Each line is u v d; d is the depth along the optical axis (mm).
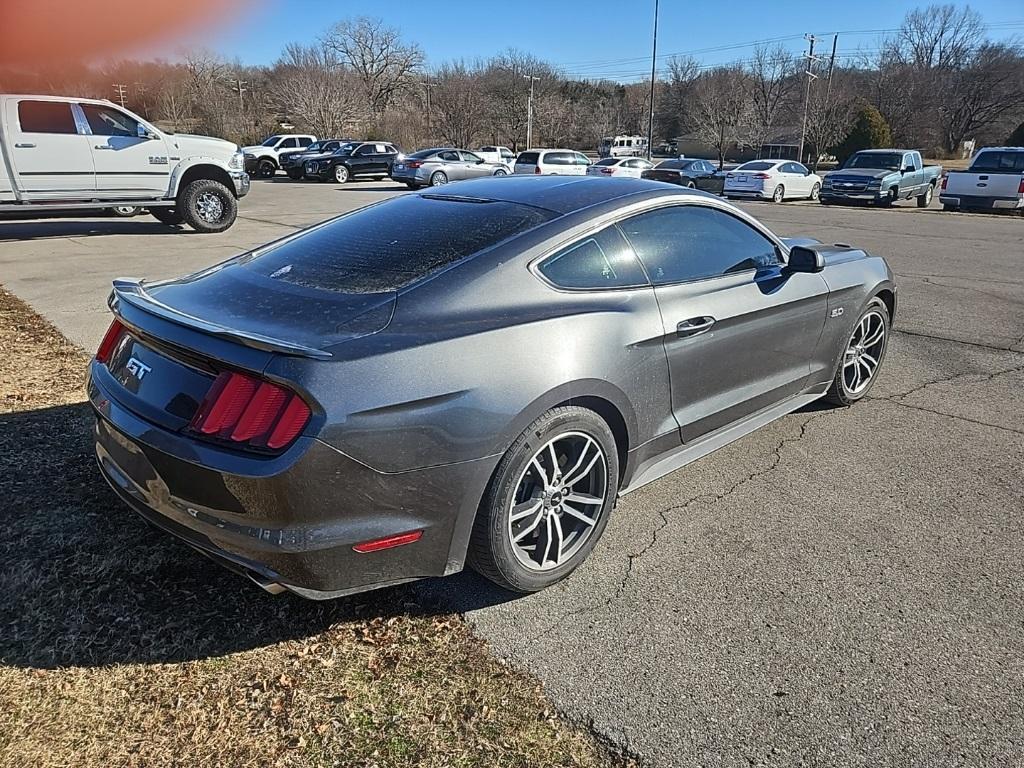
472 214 2914
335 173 28891
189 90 53344
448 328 2322
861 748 1978
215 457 2072
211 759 1888
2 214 13922
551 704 2113
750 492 3441
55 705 2037
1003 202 18000
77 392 4305
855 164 22875
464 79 70750
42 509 3002
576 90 82750
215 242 11344
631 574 2768
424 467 2199
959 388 4934
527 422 2383
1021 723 2070
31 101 10609
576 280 2732
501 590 2658
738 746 1979
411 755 1919
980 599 2631
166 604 2475
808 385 4066
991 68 66188
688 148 64875
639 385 2814
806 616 2525
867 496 3406
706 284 3207
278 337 2195
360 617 2471
